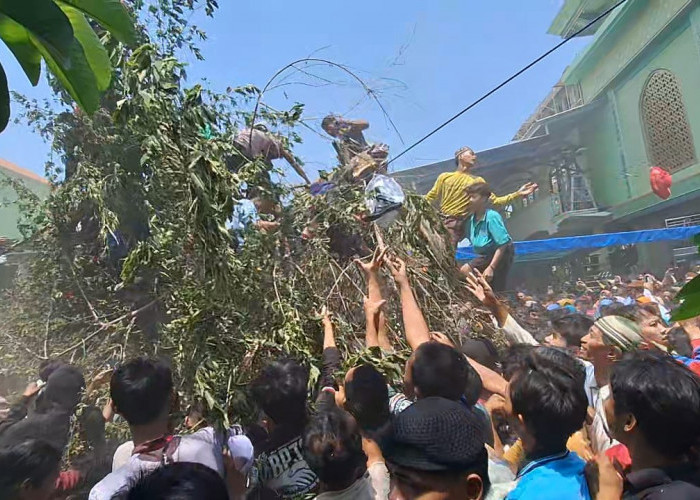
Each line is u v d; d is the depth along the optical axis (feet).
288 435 8.30
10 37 5.10
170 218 11.15
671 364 6.31
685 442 5.88
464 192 19.51
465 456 5.19
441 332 12.67
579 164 56.95
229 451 8.18
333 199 13.61
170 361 10.80
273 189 12.10
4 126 4.95
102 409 11.18
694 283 6.03
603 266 58.44
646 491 5.76
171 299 11.60
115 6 5.57
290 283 11.79
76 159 13.82
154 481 4.87
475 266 19.54
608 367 9.65
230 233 11.11
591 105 58.85
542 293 51.06
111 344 12.69
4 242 20.24
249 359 10.18
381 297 12.00
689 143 48.75
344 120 15.80
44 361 12.49
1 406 12.19
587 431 9.44
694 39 46.01
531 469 6.34
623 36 55.67
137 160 12.18
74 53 5.32
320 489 7.19
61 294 13.71
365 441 7.90
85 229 14.20
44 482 7.13
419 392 7.68
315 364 10.57
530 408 6.44
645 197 51.85
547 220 59.88
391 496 5.61
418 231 13.87
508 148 50.47
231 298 10.09
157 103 9.52
